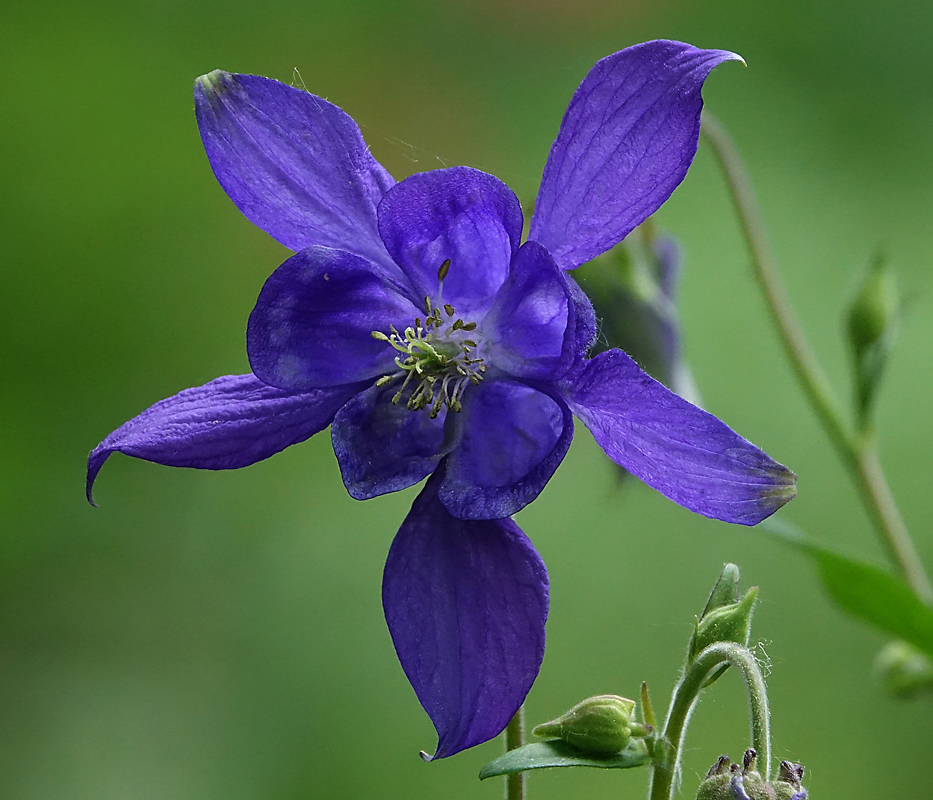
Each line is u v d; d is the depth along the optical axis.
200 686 0.51
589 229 0.35
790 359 0.41
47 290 0.58
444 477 0.36
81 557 0.54
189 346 0.58
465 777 0.48
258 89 0.36
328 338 0.36
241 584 0.53
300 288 0.35
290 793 0.49
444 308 0.36
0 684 0.52
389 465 0.36
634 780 0.46
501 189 0.35
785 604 0.47
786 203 0.57
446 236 0.36
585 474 0.50
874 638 0.46
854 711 0.46
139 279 0.58
